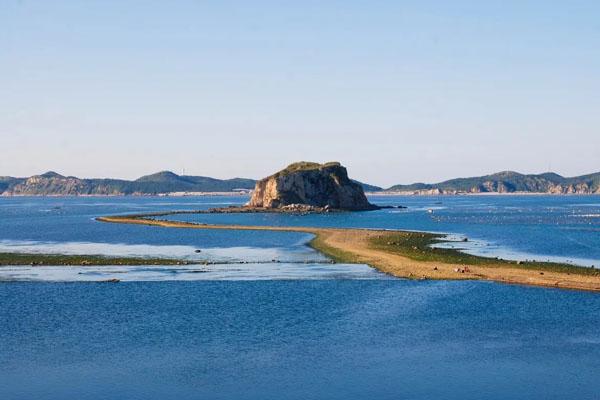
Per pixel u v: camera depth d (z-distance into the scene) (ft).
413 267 246.47
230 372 123.03
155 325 156.04
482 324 155.74
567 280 209.36
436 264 253.44
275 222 593.01
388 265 254.88
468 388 114.93
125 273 241.96
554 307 173.17
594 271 229.04
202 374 122.11
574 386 115.85
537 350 135.23
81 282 219.20
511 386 115.85
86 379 119.85
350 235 404.16
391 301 183.11
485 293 193.77
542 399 110.42
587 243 353.10
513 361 128.57
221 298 189.06
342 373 122.31
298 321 159.43
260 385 116.67
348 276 230.48
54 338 144.87
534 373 122.11
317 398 111.04
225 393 113.29
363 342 141.08
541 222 569.23
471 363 127.44
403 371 123.24
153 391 114.32
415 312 168.66
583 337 144.05
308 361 128.88
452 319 160.86
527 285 206.39
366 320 160.35
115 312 170.19
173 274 239.09
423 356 131.75
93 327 154.40
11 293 198.29
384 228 502.79
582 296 187.73
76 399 111.04
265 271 245.86
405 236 394.32
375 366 125.90
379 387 115.55
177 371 123.54
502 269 236.84
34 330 151.74
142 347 138.10
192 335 146.82
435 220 618.85
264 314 167.22
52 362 128.77
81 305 179.32
